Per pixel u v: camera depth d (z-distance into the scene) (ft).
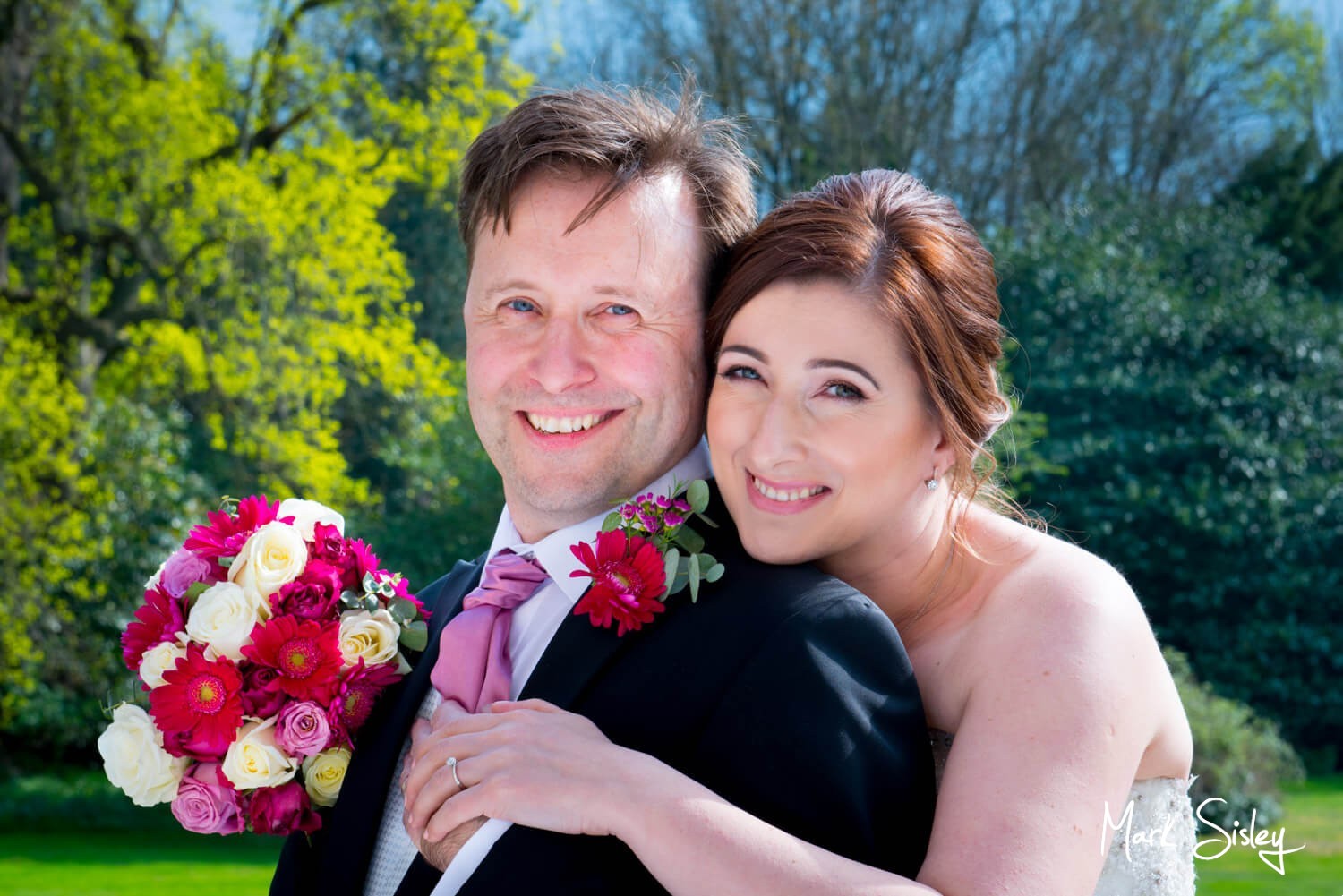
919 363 5.74
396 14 38.65
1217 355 46.16
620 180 6.06
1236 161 61.05
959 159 56.70
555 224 6.05
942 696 6.00
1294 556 42.65
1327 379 45.29
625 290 6.03
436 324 55.47
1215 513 42.42
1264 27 62.18
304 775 6.12
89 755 38.40
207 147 38.14
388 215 54.95
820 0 53.42
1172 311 46.29
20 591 33.76
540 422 6.17
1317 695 42.09
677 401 6.20
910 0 54.60
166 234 36.99
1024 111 58.13
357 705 6.10
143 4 39.42
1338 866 22.93
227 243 36.22
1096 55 58.54
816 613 5.48
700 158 6.38
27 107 37.60
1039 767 5.22
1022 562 6.26
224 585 6.01
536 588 6.27
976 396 6.00
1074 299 46.26
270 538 6.11
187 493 39.37
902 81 55.31
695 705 5.44
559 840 5.24
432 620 6.73
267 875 25.08
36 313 37.70
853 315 5.65
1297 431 44.93
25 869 25.79
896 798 5.27
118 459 36.94
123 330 38.11
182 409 47.34
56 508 35.17
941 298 5.84
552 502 6.21
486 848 5.31
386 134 39.22
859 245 5.72
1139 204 53.83
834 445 5.63
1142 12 58.65
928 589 6.31
